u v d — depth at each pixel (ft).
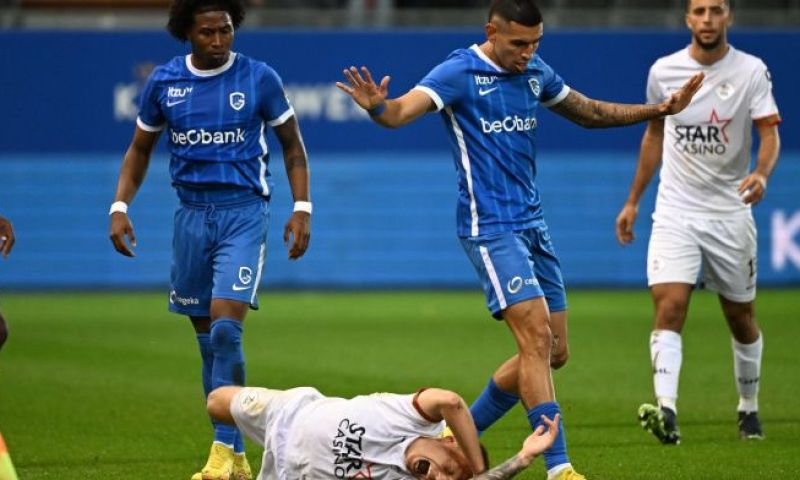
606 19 233.96
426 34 216.13
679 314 97.19
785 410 111.04
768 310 189.67
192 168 82.53
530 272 76.95
